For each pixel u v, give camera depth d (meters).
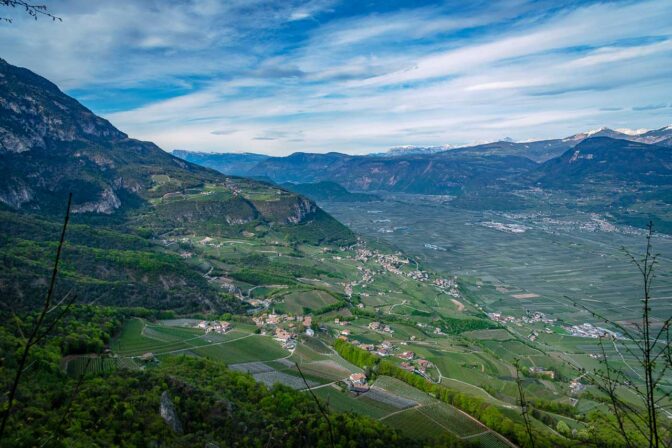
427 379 167.62
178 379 116.44
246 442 96.25
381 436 110.75
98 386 102.06
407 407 138.62
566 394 169.62
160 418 94.94
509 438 122.31
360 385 153.00
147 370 124.31
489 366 192.62
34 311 150.88
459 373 179.12
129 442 84.12
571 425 134.75
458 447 113.75
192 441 92.56
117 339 161.62
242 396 122.81
